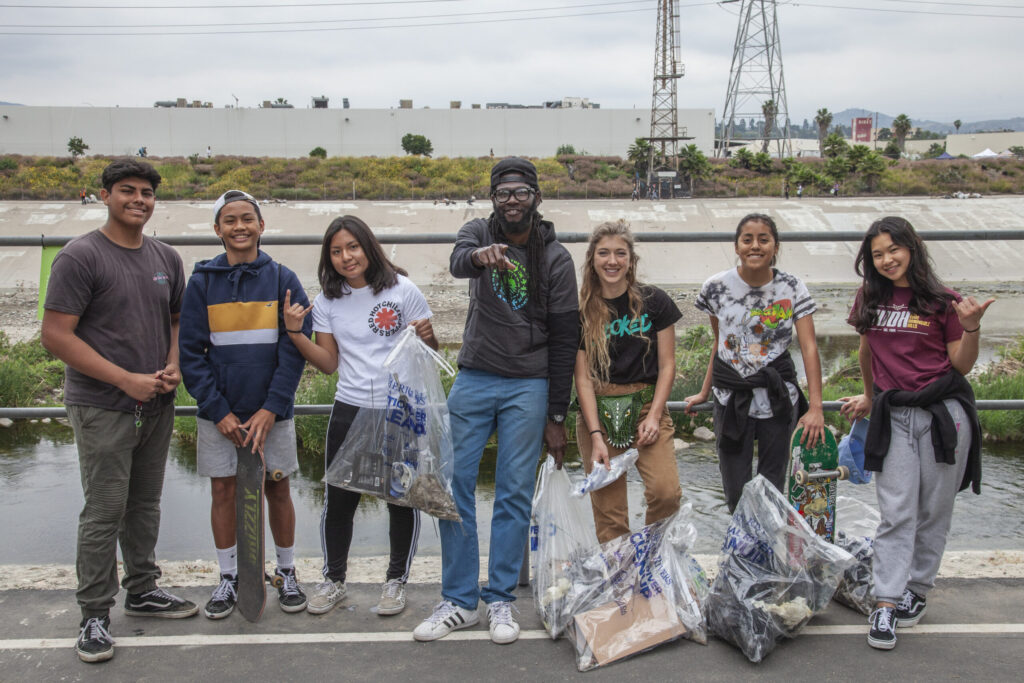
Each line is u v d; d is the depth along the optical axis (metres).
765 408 3.28
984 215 36.03
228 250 3.22
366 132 64.50
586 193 44.56
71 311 2.83
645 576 3.15
